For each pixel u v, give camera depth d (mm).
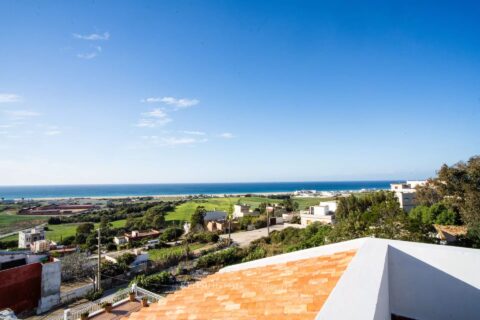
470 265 2596
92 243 42875
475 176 19281
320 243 23641
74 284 23156
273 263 4570
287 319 2553
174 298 4086
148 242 42906
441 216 25547
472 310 2555
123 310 12539
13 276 17625
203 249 36688
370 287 1800
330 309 1542
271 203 87375
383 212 15523
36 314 17906
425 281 2773
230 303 3307
